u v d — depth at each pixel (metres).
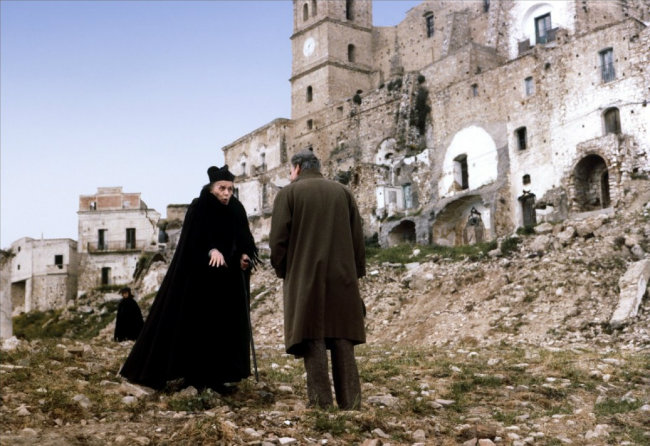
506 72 43.19
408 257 34.38
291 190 8.44
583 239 28.09
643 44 36.53
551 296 22.84
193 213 8.95
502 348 17.33
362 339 8.25
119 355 12.10
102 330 48.91
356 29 66.06
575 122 38.81
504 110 43.00
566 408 9.16
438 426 7.91
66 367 9.81
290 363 12.80
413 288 28.73
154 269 57.25
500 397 9.77
